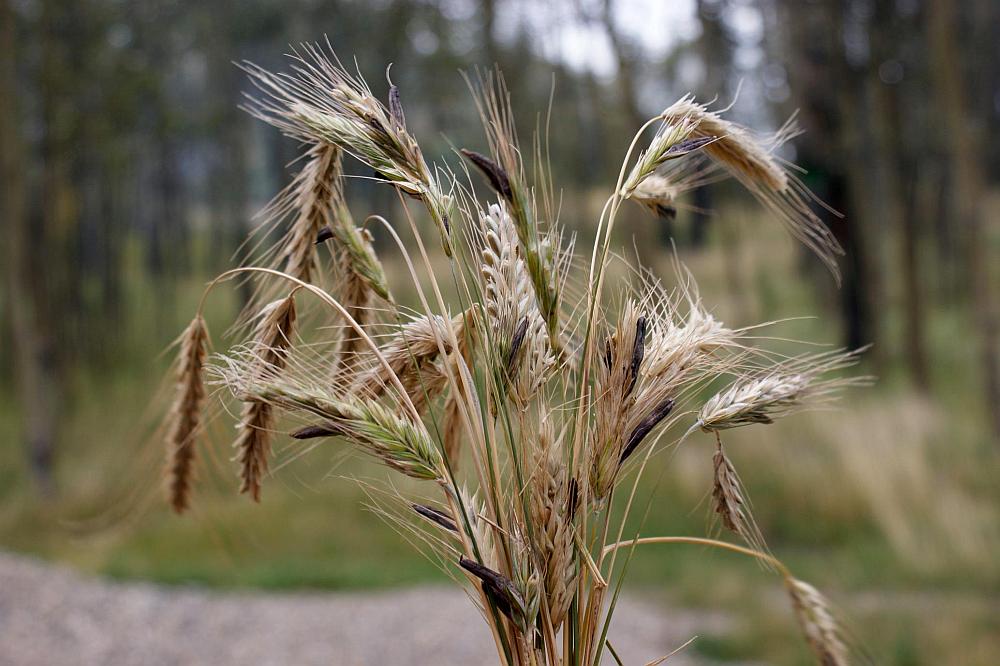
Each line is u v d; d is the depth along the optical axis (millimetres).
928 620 5762
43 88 14117
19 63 13992
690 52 14031
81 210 17797
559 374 1277
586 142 15094
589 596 1210
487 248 1169
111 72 14969
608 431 1179
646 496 8484
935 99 15242
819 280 18281
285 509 9055
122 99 14859
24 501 10391
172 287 21578
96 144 14992
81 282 17984
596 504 1202
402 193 1177
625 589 7066
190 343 1319
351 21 16797
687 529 8156
